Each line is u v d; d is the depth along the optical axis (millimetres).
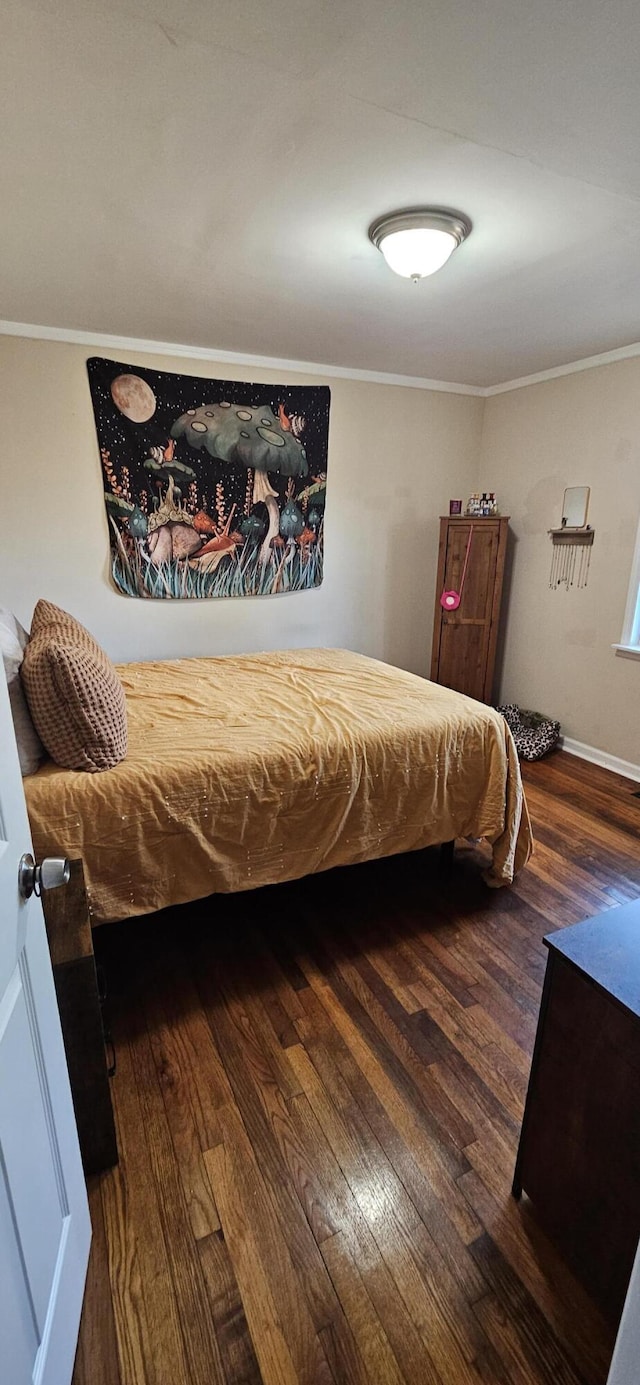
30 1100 838
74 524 3203
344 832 2018
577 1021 997
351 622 4078
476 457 4203
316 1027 1653
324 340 3084
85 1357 995
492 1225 1185
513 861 2270
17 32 1144
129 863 1691
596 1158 991
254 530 3596
